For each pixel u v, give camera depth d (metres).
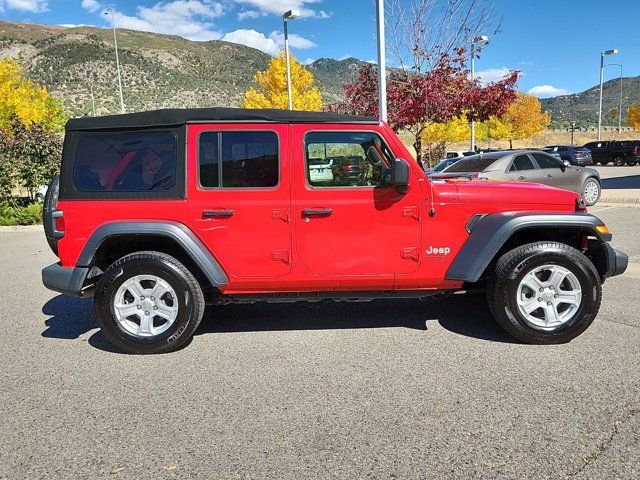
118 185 4.38
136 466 2.86
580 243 4.71
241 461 2.88
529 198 4.53
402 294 4.68
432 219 4.43
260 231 4.38
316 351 4.46
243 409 3.47
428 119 12.36
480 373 3.91
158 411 3.48
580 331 4.40
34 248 10.30
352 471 2.75
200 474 2.77
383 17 10.46
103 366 4.28
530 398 3.49
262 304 5.91
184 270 4.39
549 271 4.42
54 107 40.47
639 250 8.04
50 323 5.50
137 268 4.36
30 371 4.20
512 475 2.68
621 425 3.11
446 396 3.56
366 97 13.45
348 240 4.41
